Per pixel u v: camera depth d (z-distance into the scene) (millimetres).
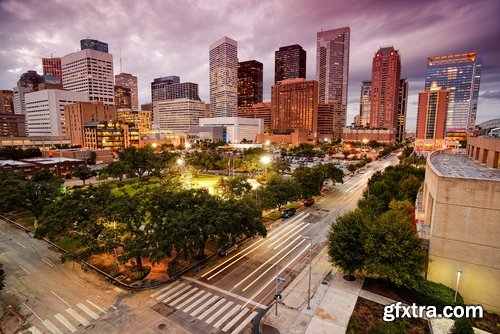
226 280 32156
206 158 110375
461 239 26812
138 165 98000
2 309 26969
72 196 41562
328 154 188625
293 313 26328
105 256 37781
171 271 32156
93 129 163750
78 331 24016
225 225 33250
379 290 29984
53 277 32812
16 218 53156
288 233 46375
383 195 48250
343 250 30859
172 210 35281
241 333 23797
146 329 24266
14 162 96375
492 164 35875
